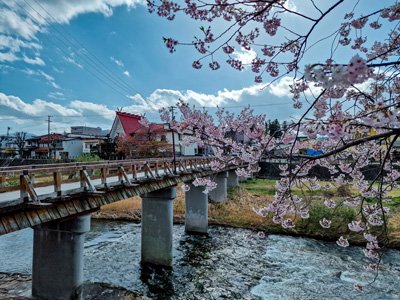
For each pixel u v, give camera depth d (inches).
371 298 455.2
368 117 112.5
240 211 992.2
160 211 585.6
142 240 593.9
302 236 791.7
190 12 178.5
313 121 133.2
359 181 255.4
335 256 646.5
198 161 811.4
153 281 516.7
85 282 475.5
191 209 847.1
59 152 2023.9
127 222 925.2
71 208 310.0
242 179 1533.0
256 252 677.9
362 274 546.9
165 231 580.1
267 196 1166.3
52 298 340.8
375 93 151.5
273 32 174.4
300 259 631.8
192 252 679.7
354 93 153.8
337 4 118.9
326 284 507.2
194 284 509.0
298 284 509.0
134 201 1083.9
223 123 279.9
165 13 179.0
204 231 832.3
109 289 440.5
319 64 88.2
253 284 510.3
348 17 170.4
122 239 751.7
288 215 842.8
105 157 1593.3
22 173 250.2
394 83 161.9
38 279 349.1
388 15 166.2
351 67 79.1
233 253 671.1
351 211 767.1
